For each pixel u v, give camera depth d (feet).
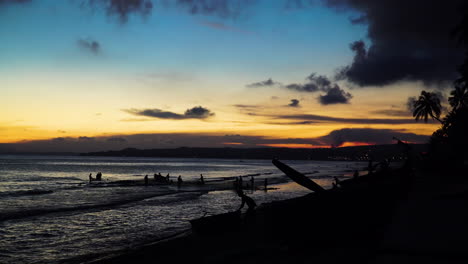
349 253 21.77
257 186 161.48
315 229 28.14
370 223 30.04
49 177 249.96
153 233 49.65
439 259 18.76
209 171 398.62
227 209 77.77
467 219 31.58
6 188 155.12
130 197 111.04
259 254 23.89
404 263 18.06
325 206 29.58
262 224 38.99
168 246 32.45
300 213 29.32
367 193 37.86
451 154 167.12
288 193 125.39
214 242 31.83
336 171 373.61
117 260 28.89
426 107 241.76
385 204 40.14
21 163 573.33
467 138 158.10
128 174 312.09
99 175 212.64
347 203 30.94
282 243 27.55
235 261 22.61
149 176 280.72
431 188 67.15
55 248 41.11
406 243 22.33
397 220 31.24
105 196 116.26
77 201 101.04
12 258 36.78
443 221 30.53
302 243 26.03
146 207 82.23
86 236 48.16
